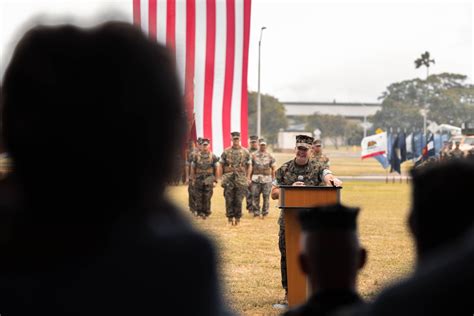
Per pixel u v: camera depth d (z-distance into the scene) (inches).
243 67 794.2
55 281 101.8
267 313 487.8
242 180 1058.7
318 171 501.7
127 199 105.6
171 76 108.4
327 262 131.6
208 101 798.5
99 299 101.5
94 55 104.3
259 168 1160.8
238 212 1064.8
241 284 595.5
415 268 111.9
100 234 103.5
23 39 105.4
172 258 102.8
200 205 1111.6
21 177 104.3
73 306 101.3
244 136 806.5
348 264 131.9
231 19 784.9
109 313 101.5
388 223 1111.6
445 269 103.0
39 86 103.3
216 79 795.4
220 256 109.0
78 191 103.9
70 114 103.3
